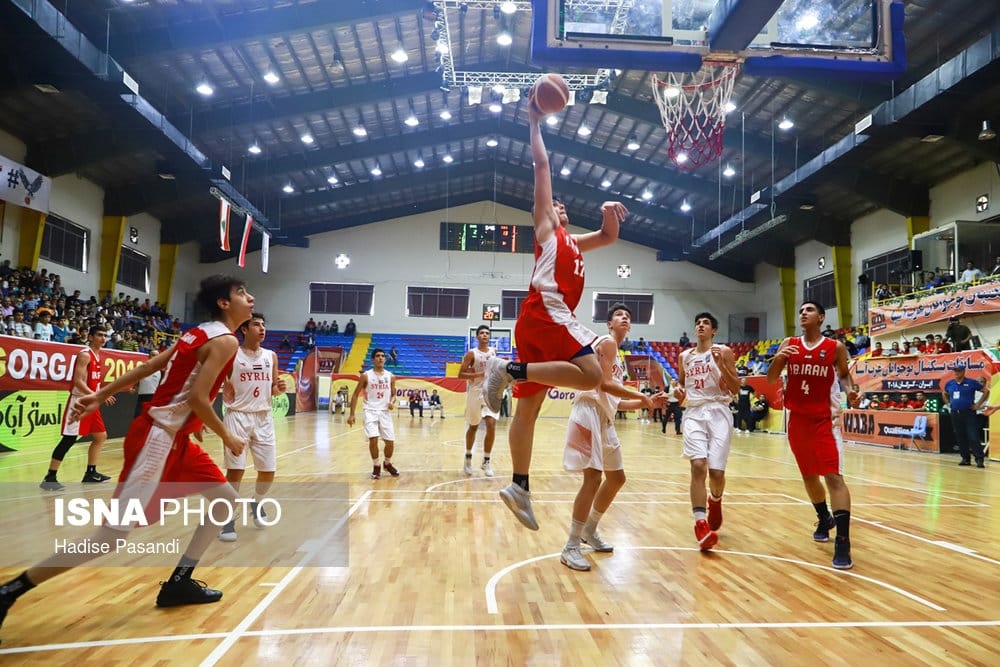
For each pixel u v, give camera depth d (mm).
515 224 31812
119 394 12039
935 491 7484
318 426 18234
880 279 22406
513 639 2723
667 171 23781
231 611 3021
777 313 29781
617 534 4918
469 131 23938
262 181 24516
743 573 3828
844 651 2645
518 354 3092
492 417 8133
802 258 28000
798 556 4277
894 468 10031
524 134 23828
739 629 2883
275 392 5105
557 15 6469
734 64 6430
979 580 3729
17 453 9383
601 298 32000
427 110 22344
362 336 30938
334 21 14984
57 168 17656
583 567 3832
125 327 19094
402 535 4715
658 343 31000
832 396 4430
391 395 7934
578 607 3156
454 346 31031
